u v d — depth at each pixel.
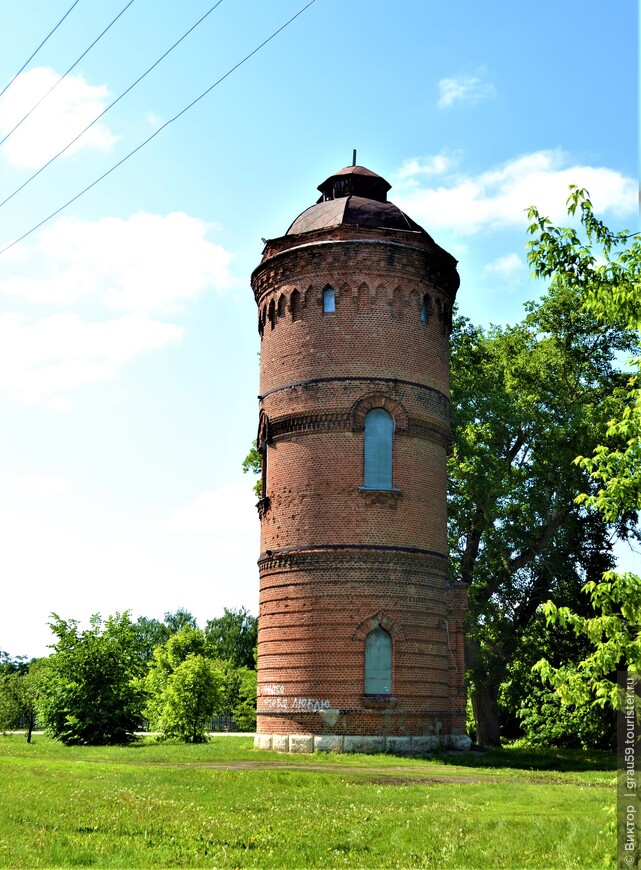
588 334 46.12
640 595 15.00
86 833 15.61
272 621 33.84
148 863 13.36
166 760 28.95
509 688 54.56
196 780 22.88
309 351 34.62
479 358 46.94
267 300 36.53
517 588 45.38
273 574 34.09
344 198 37.19
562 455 43.97
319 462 33.78
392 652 32.50
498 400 43.59
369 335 34.34
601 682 14.66
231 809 18.38
